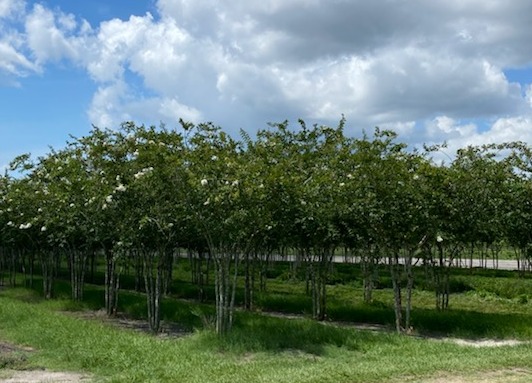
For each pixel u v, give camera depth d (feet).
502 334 50.06
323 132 63.16
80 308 69.67
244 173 42.88
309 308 68.80
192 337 44.50
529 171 59.57
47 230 70.28
